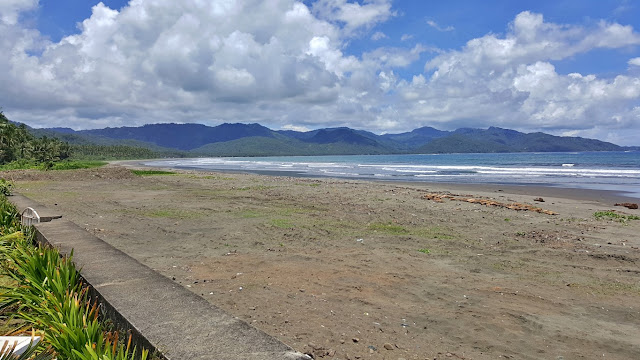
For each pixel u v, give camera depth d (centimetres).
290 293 535
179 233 957
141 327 264
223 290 543
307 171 5025
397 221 1174
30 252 423
